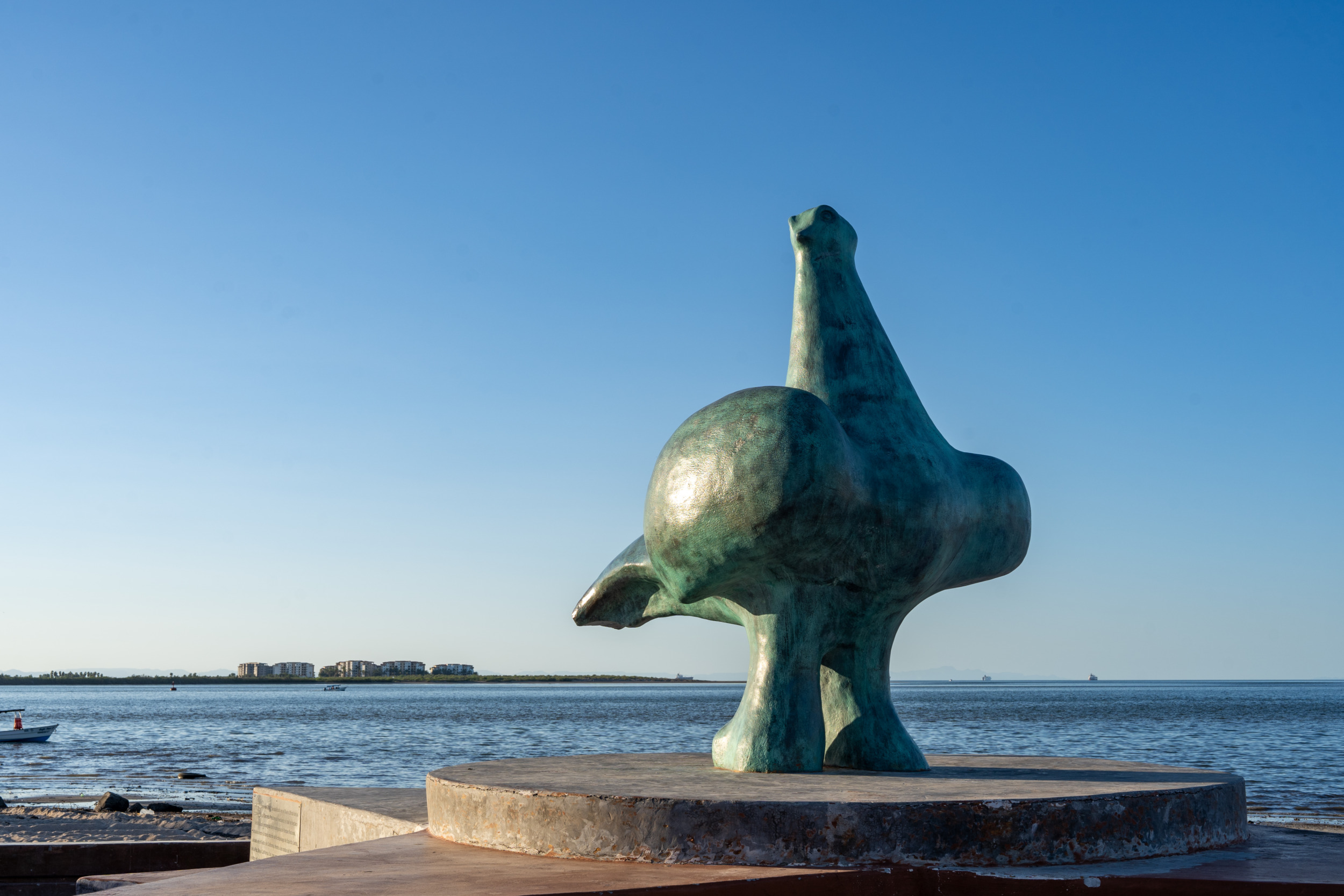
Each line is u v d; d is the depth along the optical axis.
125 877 6.54
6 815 20.38
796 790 5.82
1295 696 148.62
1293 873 5.16
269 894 4.73
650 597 8.78
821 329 8.05
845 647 7.70
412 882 4.96
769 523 6.61
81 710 107.88
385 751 40.59
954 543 7.64
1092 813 5.49
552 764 7.46
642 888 4.75
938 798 5.46
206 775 31.53
